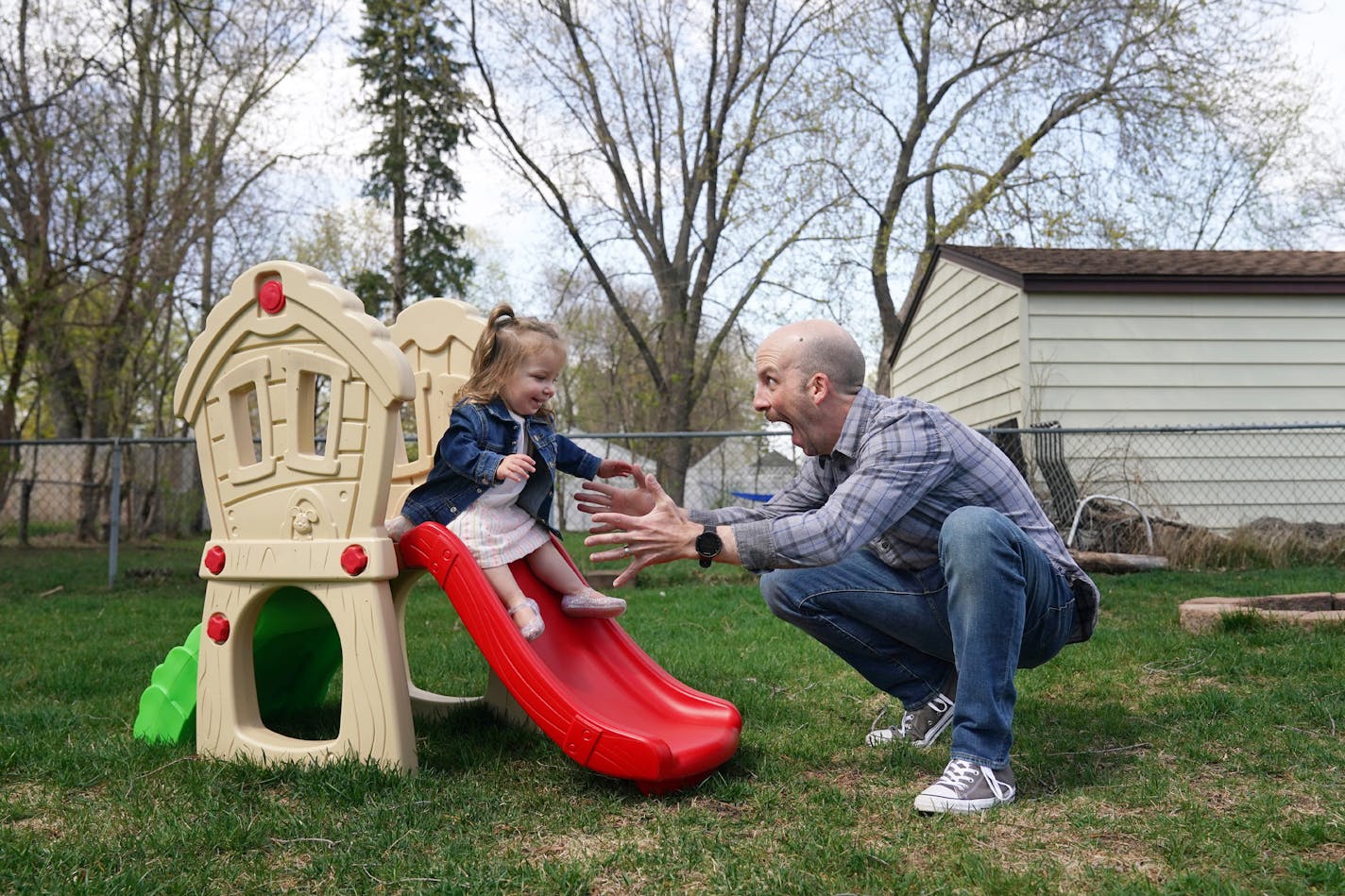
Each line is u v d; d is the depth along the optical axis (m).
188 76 14.91
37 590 9.24
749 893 2.04
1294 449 10.42
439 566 2.91
